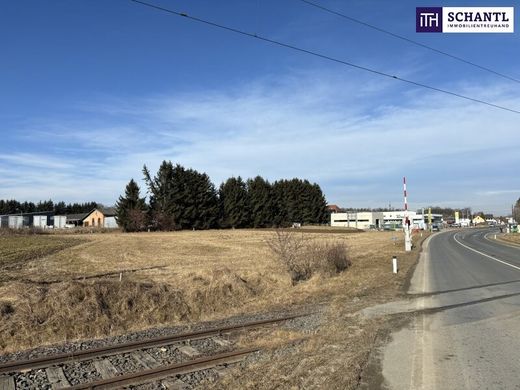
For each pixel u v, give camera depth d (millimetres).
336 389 6258
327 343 8938
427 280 18453
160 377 8016
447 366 7188
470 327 9945
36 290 13188
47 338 11719
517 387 6242
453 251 37688
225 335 11164
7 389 7695
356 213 166250
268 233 77250
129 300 14016
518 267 23391
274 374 7184
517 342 8594
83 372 8523
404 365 7266
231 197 104250
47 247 39031
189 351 9750
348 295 15523
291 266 20375
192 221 96562
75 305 12938
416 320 10773
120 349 9797
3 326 11500
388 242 52094
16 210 173625
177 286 16266
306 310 13945
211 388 7020
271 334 10883
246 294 16812
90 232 82688
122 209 90438
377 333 9516
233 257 32406
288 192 125125
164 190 94625
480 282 17516
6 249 35750
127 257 32000
